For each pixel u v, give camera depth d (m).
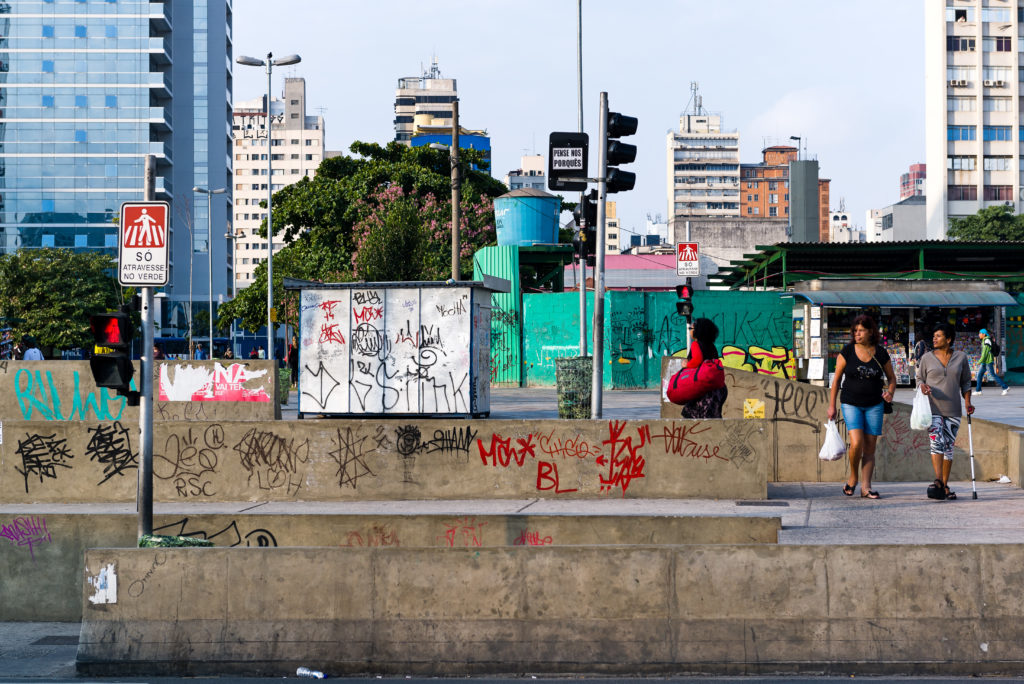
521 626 7.46
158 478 12.47
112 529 10.55
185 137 115.62
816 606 7.34
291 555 7.66
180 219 114.62
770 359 30.64
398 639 7.52
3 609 10.59
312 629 7.59
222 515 10.52
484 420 12.10
